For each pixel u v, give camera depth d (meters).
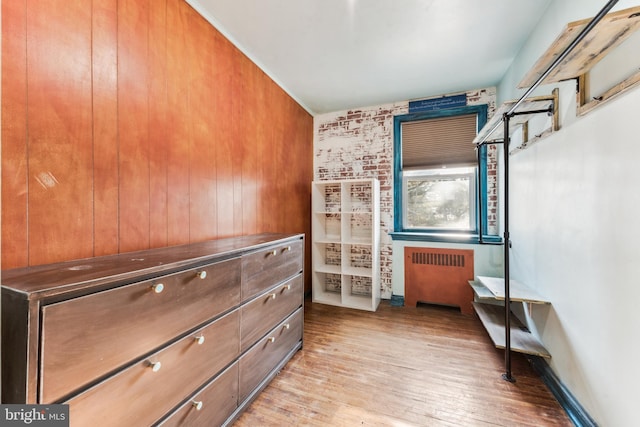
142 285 1.00
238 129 2.28
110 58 1.31
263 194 2.66
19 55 1.00
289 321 2.05
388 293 3.51
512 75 2.56
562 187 1.67
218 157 2.04
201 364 1.25
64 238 1.14
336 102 3.55
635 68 1.11
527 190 2.21
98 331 0.87
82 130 1.20
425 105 3.38
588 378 1.40
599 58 1.27
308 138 3.74
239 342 1.51
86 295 0.84
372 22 2.02
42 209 1.07
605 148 1.29
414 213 3.51
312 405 1.60
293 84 3.04
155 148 1.55
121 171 1.36
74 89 1.17
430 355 2.16
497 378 1.86
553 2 1.79
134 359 0.97
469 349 2.26
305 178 3.64
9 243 0.98
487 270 3.01
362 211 3.33
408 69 2.71
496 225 3.10
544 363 1.87
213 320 1.33
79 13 1.19
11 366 0.75
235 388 1.47
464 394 1.70
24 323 0.73
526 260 2.24
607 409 1.26
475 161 3.20
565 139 1.64
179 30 1.70
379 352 2.21
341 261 3.43
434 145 3.38
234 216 2.22
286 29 2.10
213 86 2.00
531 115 1.99
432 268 3.24
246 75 2.39
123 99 1.37
